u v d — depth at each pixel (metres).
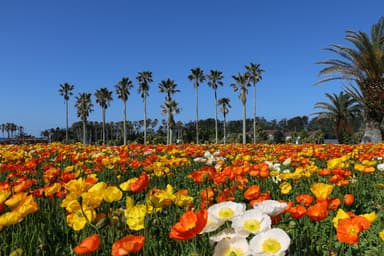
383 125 31.06
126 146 12.64
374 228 3.92
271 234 1.83
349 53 27.84
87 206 2.65
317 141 59.19
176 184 6.48
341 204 4.16
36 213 3.33
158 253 2.69
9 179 5.98
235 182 4.32
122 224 2.73
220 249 1.88
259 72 58.44
